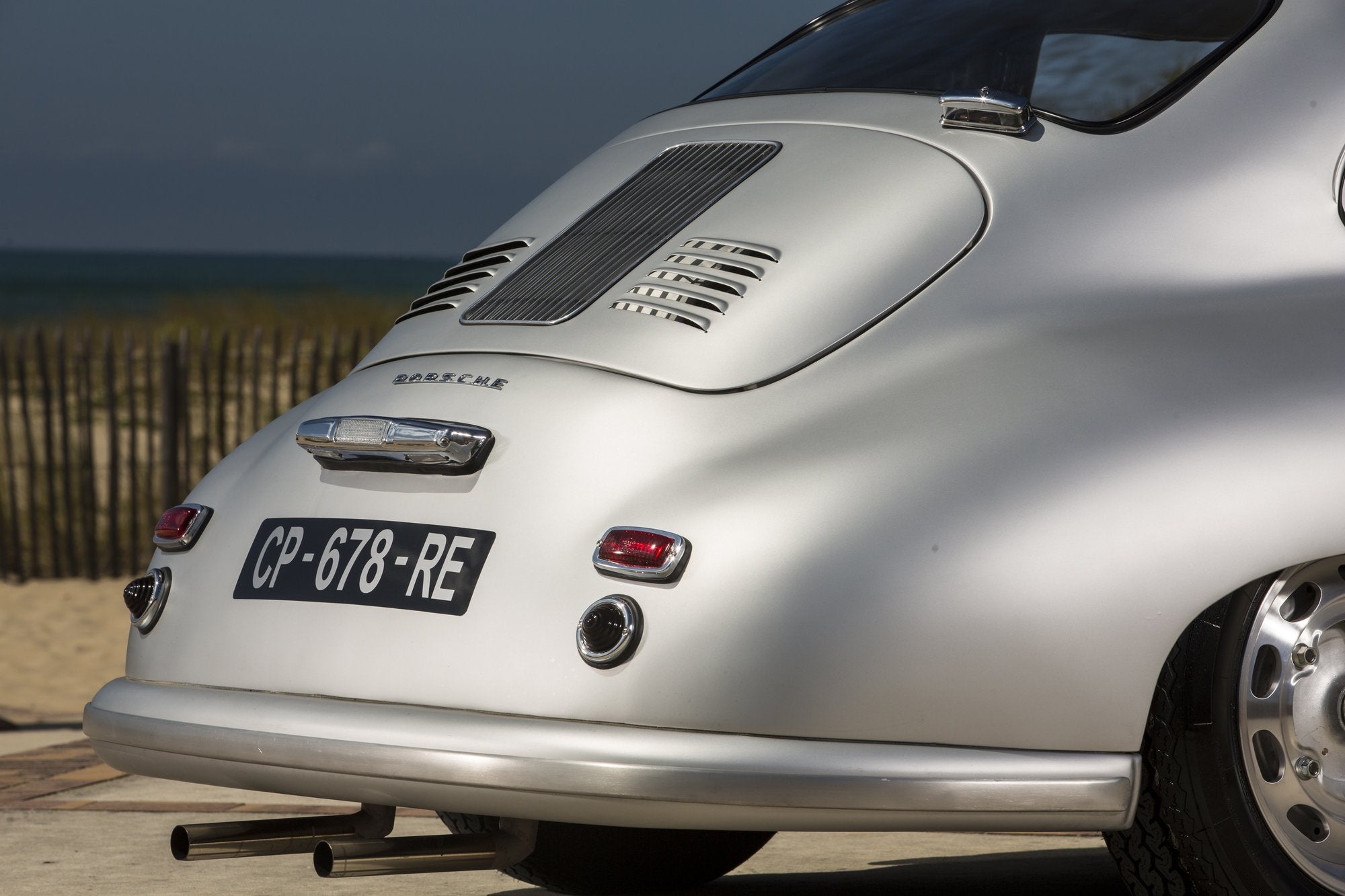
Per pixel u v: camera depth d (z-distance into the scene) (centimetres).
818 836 657
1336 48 447
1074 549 365
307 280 14375
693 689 351
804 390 379
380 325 2858
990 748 360
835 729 352
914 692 355
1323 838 400
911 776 352
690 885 551
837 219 412
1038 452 372
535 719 357
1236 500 375
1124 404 381
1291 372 393
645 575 356
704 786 345
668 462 370
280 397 2623
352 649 385
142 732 413
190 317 2886
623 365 394
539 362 407
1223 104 435
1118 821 366
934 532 361
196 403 2583
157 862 583
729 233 423
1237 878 390
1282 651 391
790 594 353
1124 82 441
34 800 729
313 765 377
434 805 368
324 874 375
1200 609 371
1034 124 430
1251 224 418
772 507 360
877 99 461
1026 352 387
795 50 541
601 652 354
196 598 429
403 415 412
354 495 409
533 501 377
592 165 505
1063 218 409
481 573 374
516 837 402
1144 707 368
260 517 428
